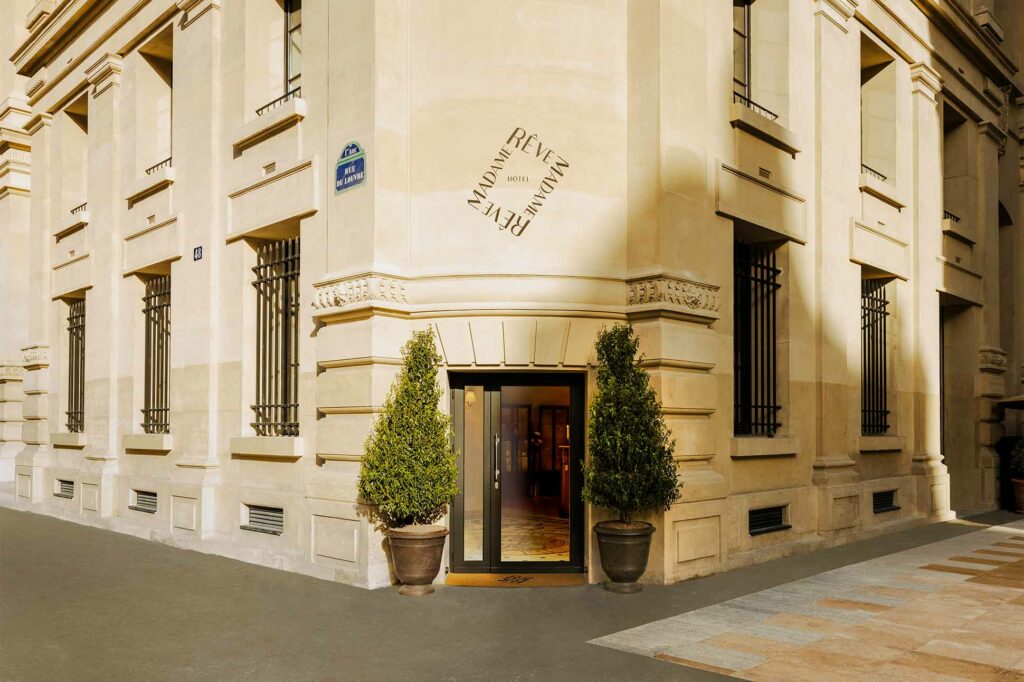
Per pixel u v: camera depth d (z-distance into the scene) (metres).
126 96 14.69
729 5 11.01
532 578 9.31
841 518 12.33
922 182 15.46
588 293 9.34
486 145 9.35
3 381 20.23
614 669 6.03
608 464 8.71
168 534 12.02
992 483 17.44
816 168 12.48
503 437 9.67
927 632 7.06
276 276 11.05
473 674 5.92
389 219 9.25
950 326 17.97
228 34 12.01
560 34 9.51
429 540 8.40
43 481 16.92
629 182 9.65
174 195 13.00
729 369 10.41
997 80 18.75
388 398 8.89
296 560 9.73
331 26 9.98
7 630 7.10
